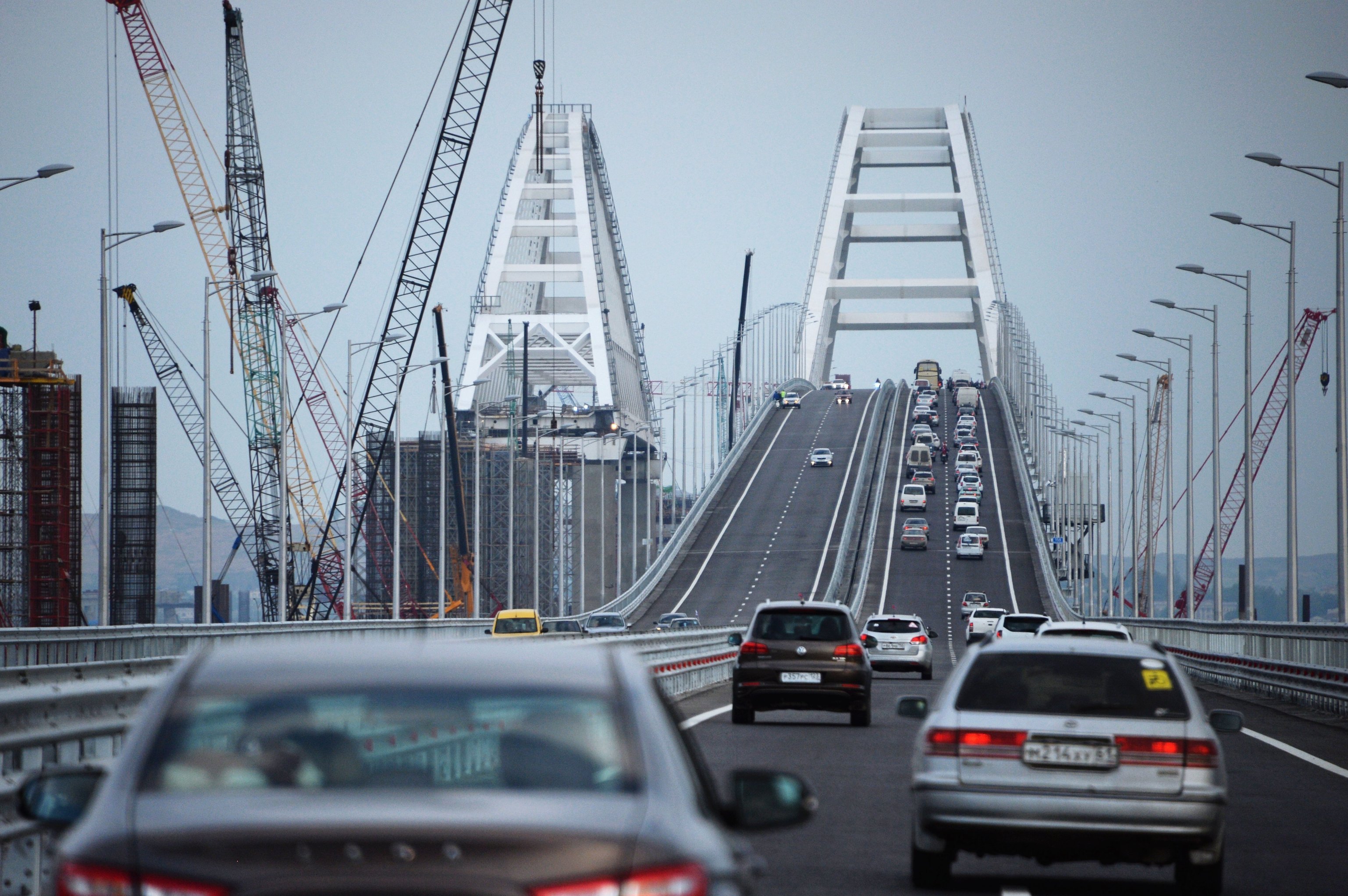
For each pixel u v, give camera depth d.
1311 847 53.78
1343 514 171.62
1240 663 169.88
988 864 51.28
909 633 177.25
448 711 18.86
